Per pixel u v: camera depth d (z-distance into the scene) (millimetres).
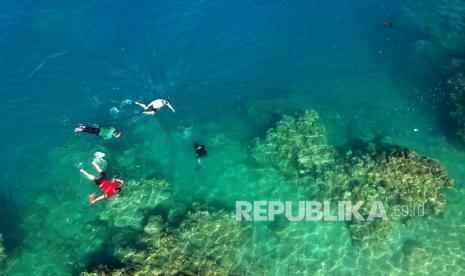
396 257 15562
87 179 16938
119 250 14289
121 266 13898
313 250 15609
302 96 20266
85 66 19828
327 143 18391
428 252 15633
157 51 20844
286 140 17531
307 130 17844
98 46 20656
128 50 20656
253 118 19219
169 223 15570
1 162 17203
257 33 22406
